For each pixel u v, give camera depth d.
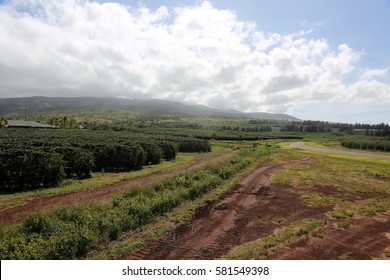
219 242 11.26
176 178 19.69
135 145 29.61
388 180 27.41
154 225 12.68
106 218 11.30
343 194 20.36
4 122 81.81
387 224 13.98
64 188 18.94
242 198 18.53
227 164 30.00
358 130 188.62
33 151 19.20
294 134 153.50
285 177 26.56
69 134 50.88
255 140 107.44
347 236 12.20
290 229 12.66
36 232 10.35
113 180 22.16
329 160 45.28
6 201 15.56
